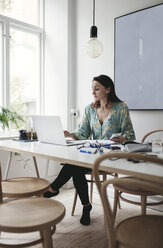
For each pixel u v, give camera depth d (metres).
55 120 1.77
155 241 0.98
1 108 2.71
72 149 1.64
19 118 2.87
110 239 0.97
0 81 2.97
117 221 2.16
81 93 3.13
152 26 2.40
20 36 3.18
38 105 3.40
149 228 1.09
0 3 2.96
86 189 2.07
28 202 1.36
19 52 3.18
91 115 2.30
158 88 2.38
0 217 1.16
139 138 2.58
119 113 2.18
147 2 2.46
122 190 1.62
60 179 1.99
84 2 3.05
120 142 1.81
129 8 2.61
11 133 3.06
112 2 2.76
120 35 2.66
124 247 0.96
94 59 2.96
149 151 1.51
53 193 1.98
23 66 3.23
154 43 2.39
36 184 1.71
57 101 3.24
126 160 1.29
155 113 2.44
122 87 2.67
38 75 3.39
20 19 3.17
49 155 1.42
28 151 1.57
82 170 2.03
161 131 2.39
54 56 3.26
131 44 2.57
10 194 1.53
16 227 1.07
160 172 1.02
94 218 2.25
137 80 2.54
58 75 3.21
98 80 2.20
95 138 2.26
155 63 2.39
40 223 1.10
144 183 0.87
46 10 3.32
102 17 2.86
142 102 2.51
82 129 2.33
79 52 3.12
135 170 1.06
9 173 2.82
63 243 1.82
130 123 2.18
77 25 3.13
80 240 1.86
